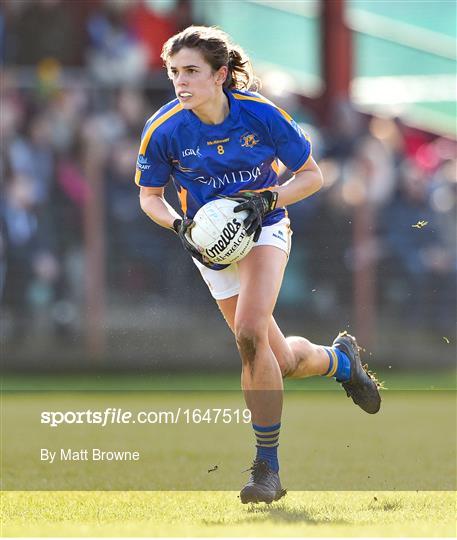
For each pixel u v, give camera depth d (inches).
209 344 1643.7
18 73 1680.6
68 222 1632.6
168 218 684.7
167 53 649.6
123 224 1640.0
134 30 1807.3
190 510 626.8
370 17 1988.2
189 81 639.1
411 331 1690.5
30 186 1624.0
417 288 1690.5
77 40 1770.4
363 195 1678.2
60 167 1635.1
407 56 1971.0
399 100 1908.2
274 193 662.5
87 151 1640.0
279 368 658.8
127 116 1694.1
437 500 656.4
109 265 1636.3
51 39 1756.9
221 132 661.9
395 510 620.1
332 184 1674.5
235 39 1916.8
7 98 1649.9
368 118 1777.8
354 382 796.0
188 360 1640.0
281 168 729.0
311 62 1941.4
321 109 1790.1
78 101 1679.4
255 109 663.8
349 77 1817.2
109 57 1772.9
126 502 655.1
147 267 1640.0
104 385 1483.8
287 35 1940.2
